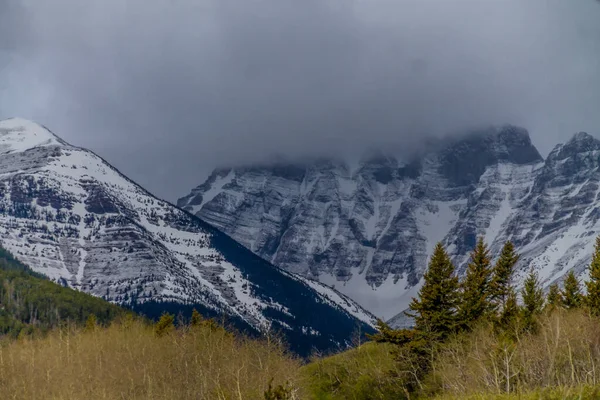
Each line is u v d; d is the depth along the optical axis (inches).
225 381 4660.4
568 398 2753.4
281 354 5339.6
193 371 4995.1
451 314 4906.5
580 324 3826.3
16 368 4975.4
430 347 4746.6
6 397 4626.0
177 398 4729.3
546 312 4530.0
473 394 3289.9
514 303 4918.8
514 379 3371.1
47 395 4611.2
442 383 4180.6
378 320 5108.3
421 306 4963.1
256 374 4837.6
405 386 4845.0
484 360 3681.1
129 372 4849.9
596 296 4940.9
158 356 5226.4
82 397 4547.2
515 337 3946.9
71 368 4936.0
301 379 5191.9
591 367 3228.3
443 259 5103.3
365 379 5324.8
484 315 4940.9
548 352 3198.8
